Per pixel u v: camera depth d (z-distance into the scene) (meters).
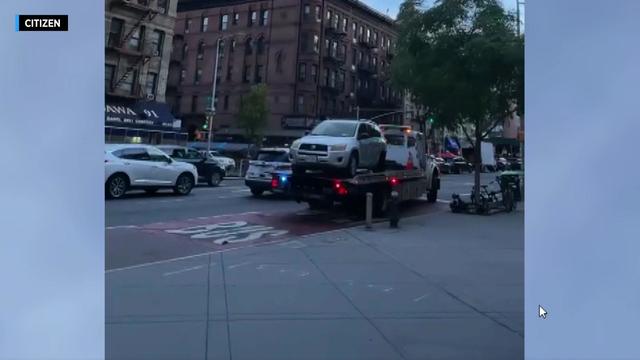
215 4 60.12
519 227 13.80
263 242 11.12
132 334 5.25
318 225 13.84
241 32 58.69
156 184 18.69
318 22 56.66
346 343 5.16
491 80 16.75
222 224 13.46
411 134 19.50
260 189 20.20
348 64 61.56
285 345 5.07
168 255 9.49
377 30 66.12
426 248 10.48
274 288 7.15
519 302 6.64
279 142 55.41
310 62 56.06
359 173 14.91
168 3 40.00
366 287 7.31
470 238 11.84
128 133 36.88
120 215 14.12
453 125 18.75
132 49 37.84
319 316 5.98
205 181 25.28
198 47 61.16
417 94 18.31
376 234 12.36
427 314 6.13
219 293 6.85
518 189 21.80
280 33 56.84
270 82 57.00
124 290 6.89
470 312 6.22
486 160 58.50
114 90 36.91
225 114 59.22
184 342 5.08
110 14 36.09
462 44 17.09
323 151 13.80
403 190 16.89
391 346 5.10
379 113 65.75
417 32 17.78
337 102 60.12
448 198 23.62
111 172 17.19
